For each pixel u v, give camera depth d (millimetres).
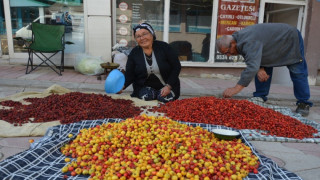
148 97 4043
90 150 2199
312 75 6961
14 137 2783
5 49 6785
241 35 3463
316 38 6758
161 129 2465
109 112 3281
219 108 3391
